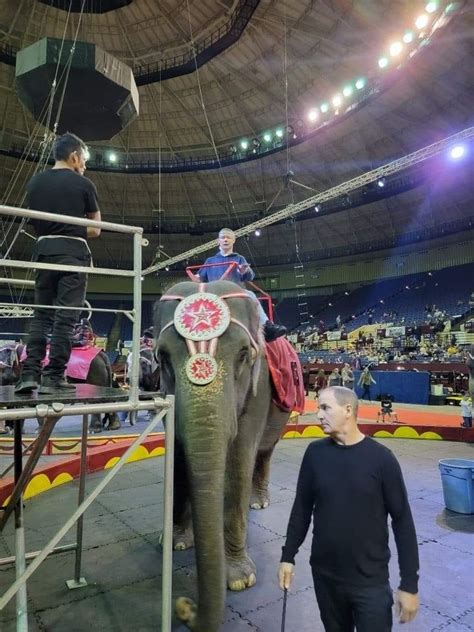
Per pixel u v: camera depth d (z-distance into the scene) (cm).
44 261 296
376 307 3734
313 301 4375
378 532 223
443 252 3775
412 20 2184
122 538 475
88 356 886
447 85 2578
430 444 994
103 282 4472
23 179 3525
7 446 866
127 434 1013
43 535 482
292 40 2564
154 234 4256
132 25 2542
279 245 4378
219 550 240
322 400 242
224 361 275
